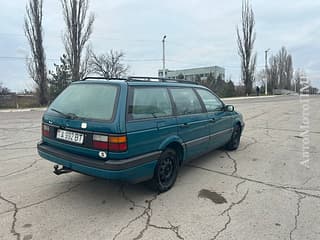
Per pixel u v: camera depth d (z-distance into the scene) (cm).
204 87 530
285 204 359
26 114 1700
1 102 2611
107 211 334
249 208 347
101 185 414
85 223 304
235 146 649
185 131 423
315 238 281
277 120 1232
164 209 342
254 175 473
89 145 331
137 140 333
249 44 4109
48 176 450
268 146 696
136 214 327
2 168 491
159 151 369
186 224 306
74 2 2564
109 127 315
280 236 284
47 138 391
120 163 313
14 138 788
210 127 501
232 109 595
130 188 405
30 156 575
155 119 364
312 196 385
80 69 2698
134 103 341
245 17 4041
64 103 382
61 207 342
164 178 396
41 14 2548
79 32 2631
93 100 350
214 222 311
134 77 399
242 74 4269
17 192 384
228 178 457
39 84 2628
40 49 2578
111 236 279
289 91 5747
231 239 278
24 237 275
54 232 285
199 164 535
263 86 5506
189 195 386
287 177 465
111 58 4272
